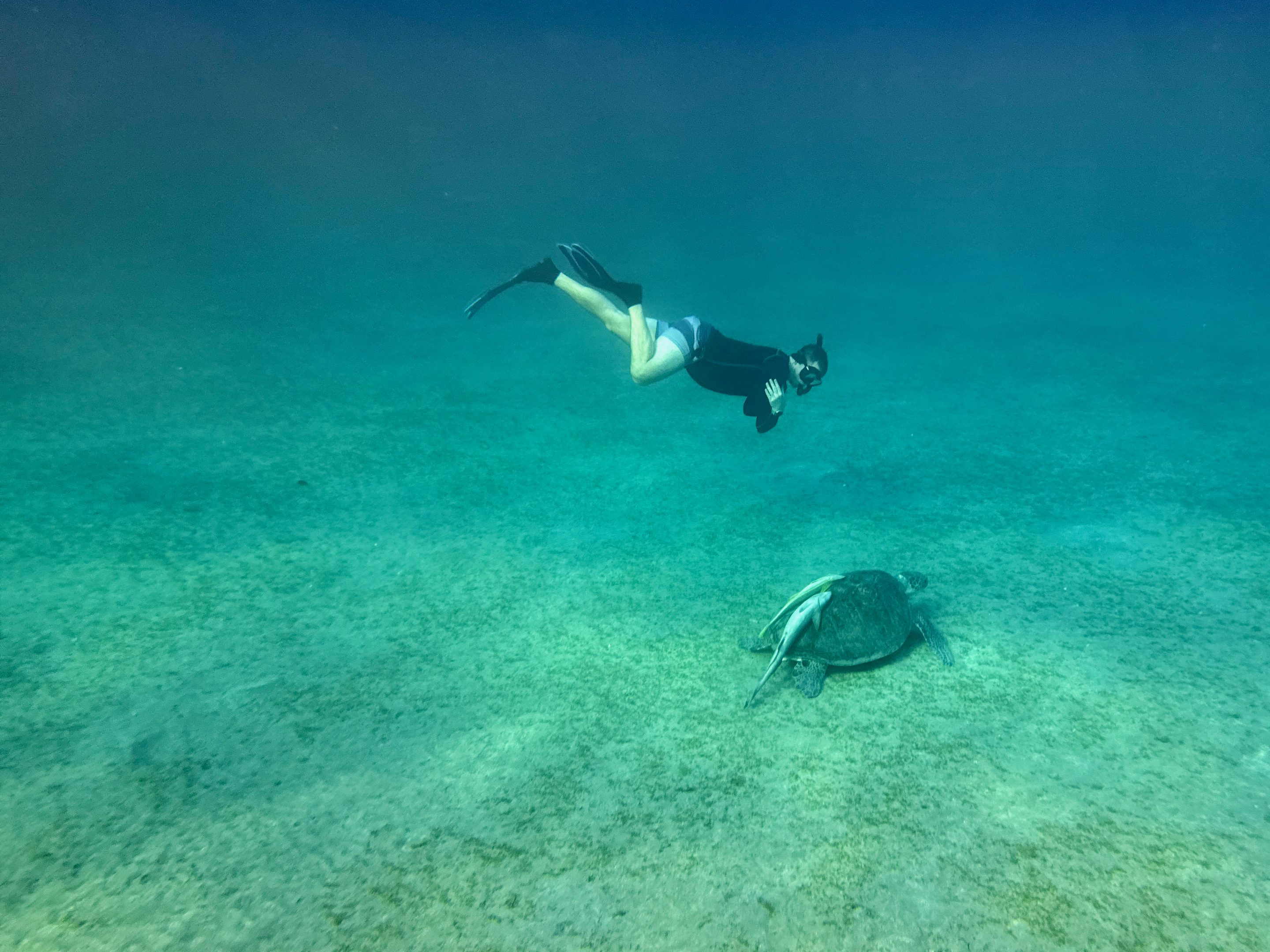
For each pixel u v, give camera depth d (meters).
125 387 8.30
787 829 2.75
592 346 11.68
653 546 5.39
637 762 3.17
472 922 2.40
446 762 3.19
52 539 5.05
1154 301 14.47
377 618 4.41
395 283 15.78
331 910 2.45
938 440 7.55
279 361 9.85
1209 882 2.41
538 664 3.95
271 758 3.20
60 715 3.42
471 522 5.78
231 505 5.82
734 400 9.17
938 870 2.52
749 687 3.70
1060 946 2.22
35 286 12.68
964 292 16.34
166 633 4.14
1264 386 8.68
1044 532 5.35
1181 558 4.82
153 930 2.36
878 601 3.74
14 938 2.31
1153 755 3.03
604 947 2.29
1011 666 3.73
